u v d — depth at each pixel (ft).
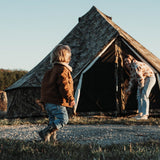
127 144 13.76
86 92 30.14
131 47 31.30
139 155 11.04
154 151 11.69
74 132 17.93
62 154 11.11
